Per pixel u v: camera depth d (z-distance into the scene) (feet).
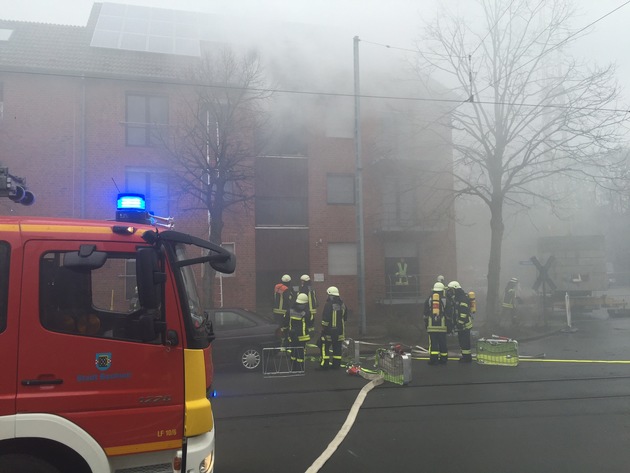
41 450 8.79
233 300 53.11
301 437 16.80
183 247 11.09
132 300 9.75
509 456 14.70
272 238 55.31
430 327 31.07
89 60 50.52
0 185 10.69
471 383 25.18
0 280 8.92
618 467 13.73
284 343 30.40
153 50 52.19
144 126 50.49
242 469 13.94
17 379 8.65
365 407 20.71
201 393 9.72
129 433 9.05
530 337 44.09
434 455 14.88
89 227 9.59
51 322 9.02
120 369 9.18
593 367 29.43
